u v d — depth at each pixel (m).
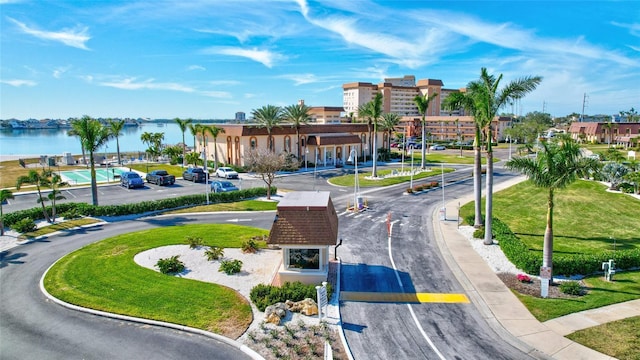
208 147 75.12
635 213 36.50
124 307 18.50
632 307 18.34
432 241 28.73
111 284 20.80
